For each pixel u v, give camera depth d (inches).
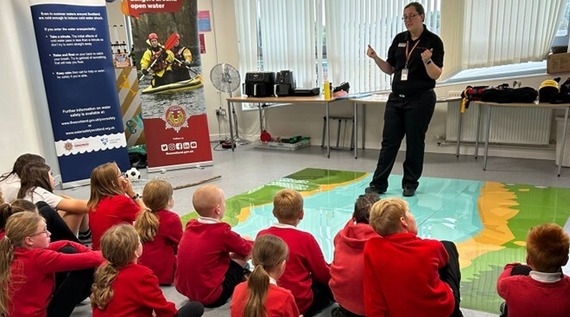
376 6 222.5
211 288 94.0
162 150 213.5
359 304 80.7
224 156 240.7
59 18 185.6
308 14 242.4
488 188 166.1
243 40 265.9
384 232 72.0
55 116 190.2
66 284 86.9
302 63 251.9
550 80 177.2
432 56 149.9
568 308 62.3
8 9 177.0
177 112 213.0
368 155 228.2
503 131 203.9
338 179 189.6
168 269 107.0
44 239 80.7
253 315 62.7
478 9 198.1
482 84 207.2
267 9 254.1
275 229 88.7
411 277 68.2
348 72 239.9
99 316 71.6
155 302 73.5
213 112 277.9
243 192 177.0
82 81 194.1
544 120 194.1
